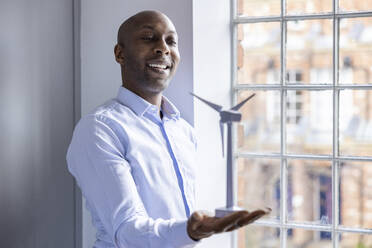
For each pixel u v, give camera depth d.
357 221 2.19
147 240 1.30
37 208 1.85
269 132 2.32
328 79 2.23
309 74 2.25
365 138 2.18
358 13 2.15
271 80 2.29
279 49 2.27
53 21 1.94
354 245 2.19
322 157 2.21
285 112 2.26
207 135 2.10
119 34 1.73
